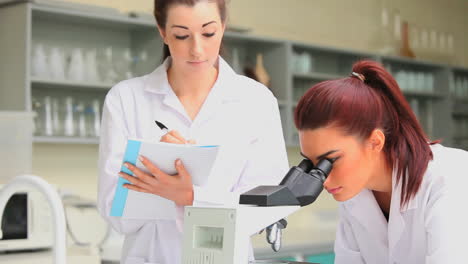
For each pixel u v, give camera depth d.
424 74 5.48
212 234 1.20
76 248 2.90
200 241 1.21
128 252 1.89
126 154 1.49
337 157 1.32
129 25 3.83
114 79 3.81
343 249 1.69
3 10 3.53
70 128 3.68
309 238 3.91
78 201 3.09
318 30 5.01
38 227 2.68
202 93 1.95
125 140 1.88
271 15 4.74
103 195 1.82
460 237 1.30
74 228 3.09
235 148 1.90
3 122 2.84
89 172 3.97
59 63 3.62
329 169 1.32
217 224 1.18
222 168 1.88
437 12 6.00
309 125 1.32
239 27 4.16
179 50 1.75
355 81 1.38
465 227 1.31
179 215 1.59
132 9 4.08
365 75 1.41
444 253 1.29
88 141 3.65
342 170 1.33
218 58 2.00
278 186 1.24
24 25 3.38
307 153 1.34
